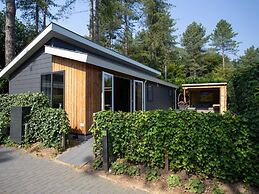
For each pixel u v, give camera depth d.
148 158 5.64
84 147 7.72
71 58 8.95
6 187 5.06
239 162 4.69
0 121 9.46
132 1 33.50
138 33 37.28
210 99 25.66
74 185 5.22
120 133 6.04
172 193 4.82
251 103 5.09
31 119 8.70
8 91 14.52
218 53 56.84
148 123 5.56
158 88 18.03
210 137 4.90
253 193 4.54
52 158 7.24
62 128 7.67
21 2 24.86
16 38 21.47
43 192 4.82
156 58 35.91
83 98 8.85
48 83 10.52
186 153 5.14
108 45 35.75
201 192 4.71
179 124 5.20
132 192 4.89
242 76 6.11
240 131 4.69
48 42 10.95
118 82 13.11
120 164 5.93
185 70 47.78
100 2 22.56
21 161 7.01
